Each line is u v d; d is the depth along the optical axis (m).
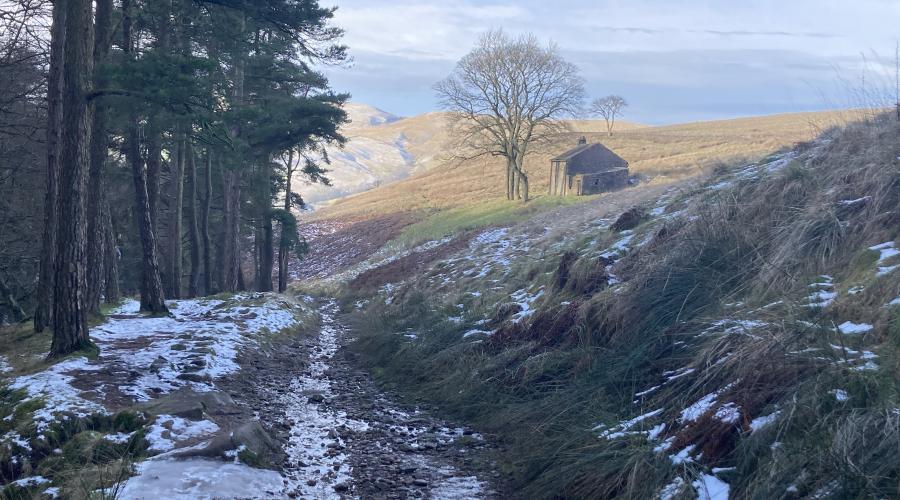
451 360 11.02
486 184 77.00
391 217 69.25
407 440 8.10
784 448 4.43
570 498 5.65
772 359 5.43
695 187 14.04
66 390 8.55
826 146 10.47
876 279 5.90
